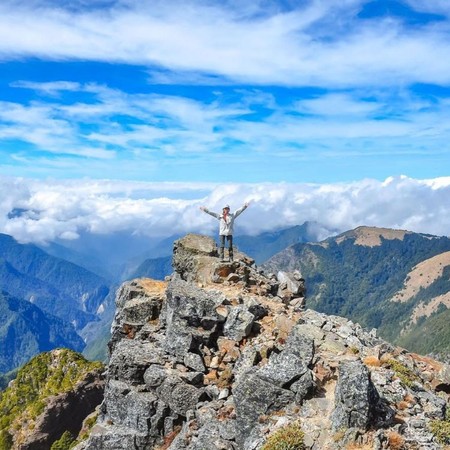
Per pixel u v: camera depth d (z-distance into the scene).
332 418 20.88
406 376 26.23
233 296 33.81
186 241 41.28
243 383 23.64
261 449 20.39
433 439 20.08
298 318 31.80
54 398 119.62
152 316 34.72
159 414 27.19
